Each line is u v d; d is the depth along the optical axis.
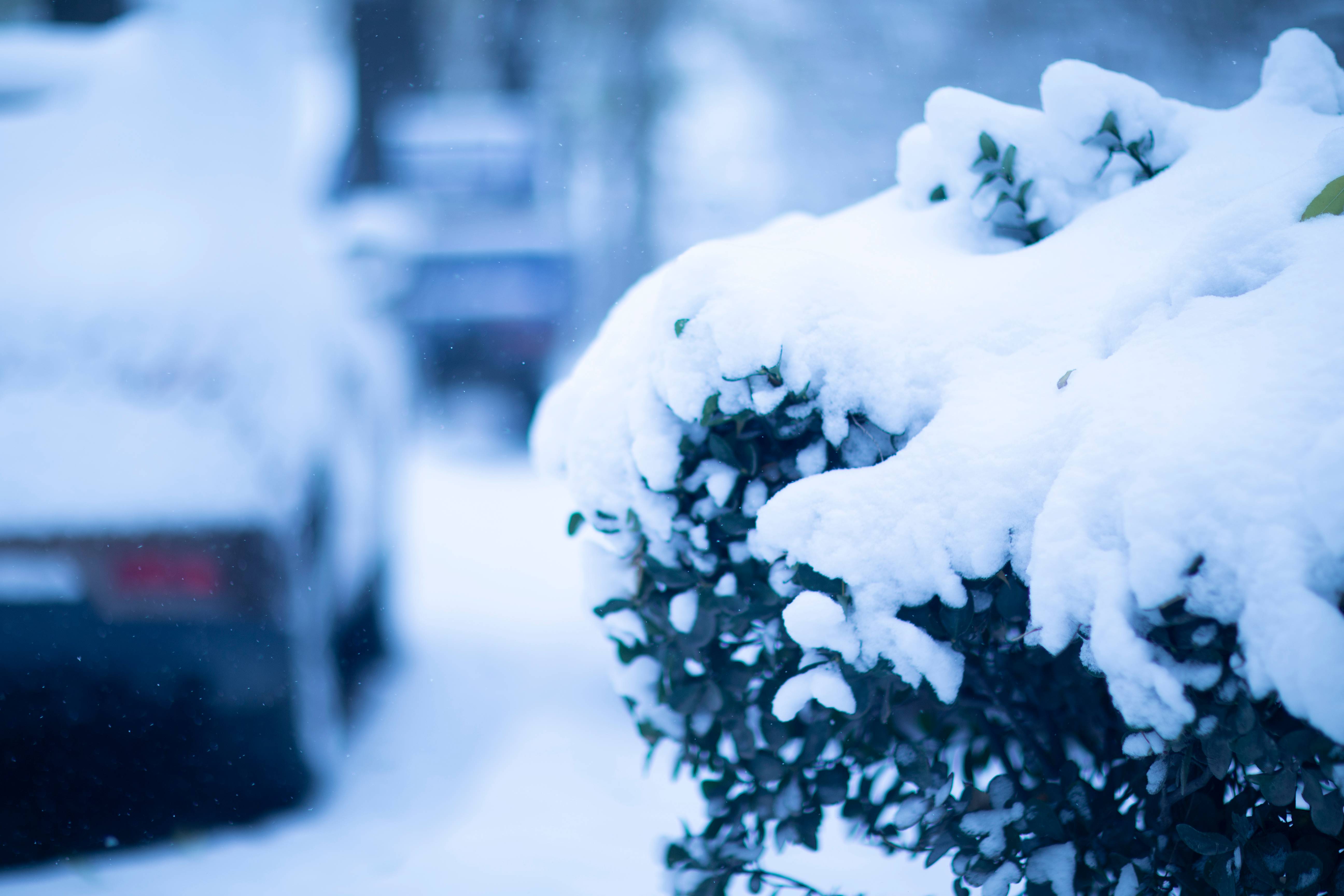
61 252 3.84
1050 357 1.46
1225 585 1.14
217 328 3.71
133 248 3.87
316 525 3.80
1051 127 1.76
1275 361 1.23
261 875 2.92
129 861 3.12
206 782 3.44
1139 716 1.18
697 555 1.57
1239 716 1.17
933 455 1.40
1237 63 8.27
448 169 13.21
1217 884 1.29
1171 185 1.65
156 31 4.91
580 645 5.97
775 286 1.49
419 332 12.07
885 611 1.37
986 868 1.45
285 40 5.41
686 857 1.66
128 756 3.40
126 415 3.42
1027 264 1.60
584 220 14.06
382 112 13.19
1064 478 1.28
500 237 12.41
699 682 1.60
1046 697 1.60
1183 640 1.20
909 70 11.58
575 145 13.97
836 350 1.48
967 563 1.34
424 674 5.41
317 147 5.98
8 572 3.24
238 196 4.36
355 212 5.50
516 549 8.62
